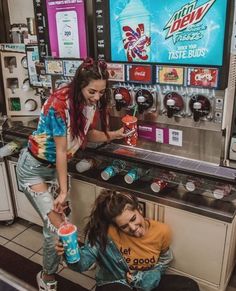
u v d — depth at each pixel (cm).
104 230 157
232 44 142
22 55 232
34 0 188
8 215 247
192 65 150
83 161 197
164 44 156
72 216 210
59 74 194
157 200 169
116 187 180
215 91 148
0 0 245
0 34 250
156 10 153
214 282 171
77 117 157
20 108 248
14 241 238
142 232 158
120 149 183
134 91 172
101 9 166
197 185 166
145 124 178
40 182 174
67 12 180
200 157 167
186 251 173
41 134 163
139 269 167
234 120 169
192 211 160
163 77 158
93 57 183
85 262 150
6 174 233
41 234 244
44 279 188
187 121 162
